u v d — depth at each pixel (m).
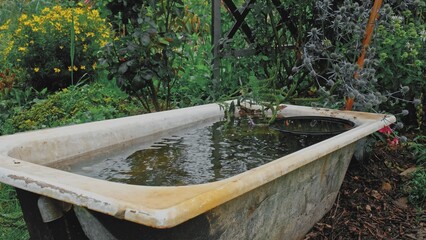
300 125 3.27
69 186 1.62
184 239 1.72
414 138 4.17
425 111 4.54
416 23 4.30
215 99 4.50
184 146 2.80
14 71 5.36
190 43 5.79
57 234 1.81
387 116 3.11
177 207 1.45
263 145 2.84
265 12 4.76
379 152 3.94
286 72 5.05
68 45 5.30
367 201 3.28
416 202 3.30
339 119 3.17
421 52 4.21
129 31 4.18
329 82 3.43
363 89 3.43
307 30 4.95
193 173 2.36
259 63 4.94
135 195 1.54
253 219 2.11
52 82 5.38
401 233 2.96
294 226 2.58
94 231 1.77
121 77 4.02
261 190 2.08
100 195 1.54
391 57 3.90
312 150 2.24
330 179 2.81
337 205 3.17
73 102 4.36
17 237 2.79
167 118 3.03
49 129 2.41
